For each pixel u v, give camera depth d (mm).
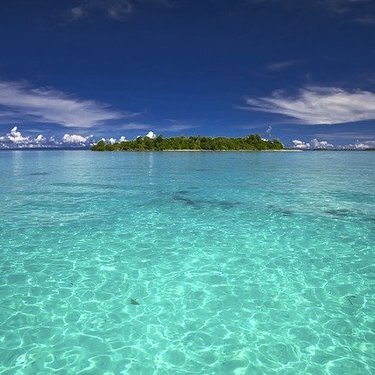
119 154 93375
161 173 35000
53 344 5934
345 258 9867
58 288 7957
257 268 9156
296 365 5461
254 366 5445
